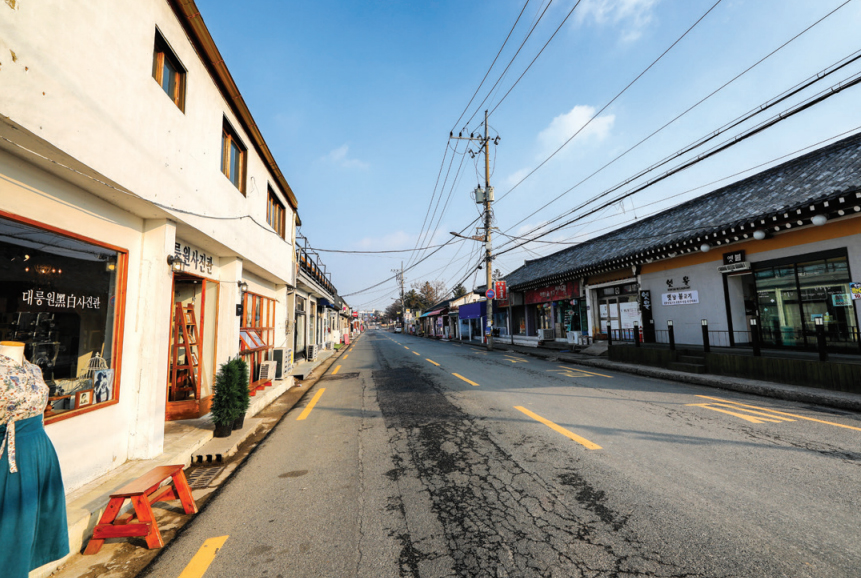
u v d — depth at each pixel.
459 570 2.42
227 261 7.53
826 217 7.94
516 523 2.98
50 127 2.89
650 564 2.39
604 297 17.00
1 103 2.50
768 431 5.08
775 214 8.58
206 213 5.84
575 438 4.97
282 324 12.11
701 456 4.22
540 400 7.37
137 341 4.60
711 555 2.46
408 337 51.97
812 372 7.40
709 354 9.61
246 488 3.92
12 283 3.10
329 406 7.82
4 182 2.99
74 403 3.63
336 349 26.89
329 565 2.54
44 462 2.35
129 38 3.95
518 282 23.84
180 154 5.02
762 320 10.21
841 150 9.57
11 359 2.35
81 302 3.81
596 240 20.23
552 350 19.19
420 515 3.19
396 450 4.86
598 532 2.80
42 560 2.31
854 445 4.44
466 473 4.01
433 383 9.93
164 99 4.62
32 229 3.27
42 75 2.84
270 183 9.96
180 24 5.09
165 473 3.36
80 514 3.01
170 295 4.96
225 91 6.63
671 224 14.06
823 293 8.82
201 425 5.95
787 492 3.30
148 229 4.82
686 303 12.45
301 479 4.10
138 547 2.88
